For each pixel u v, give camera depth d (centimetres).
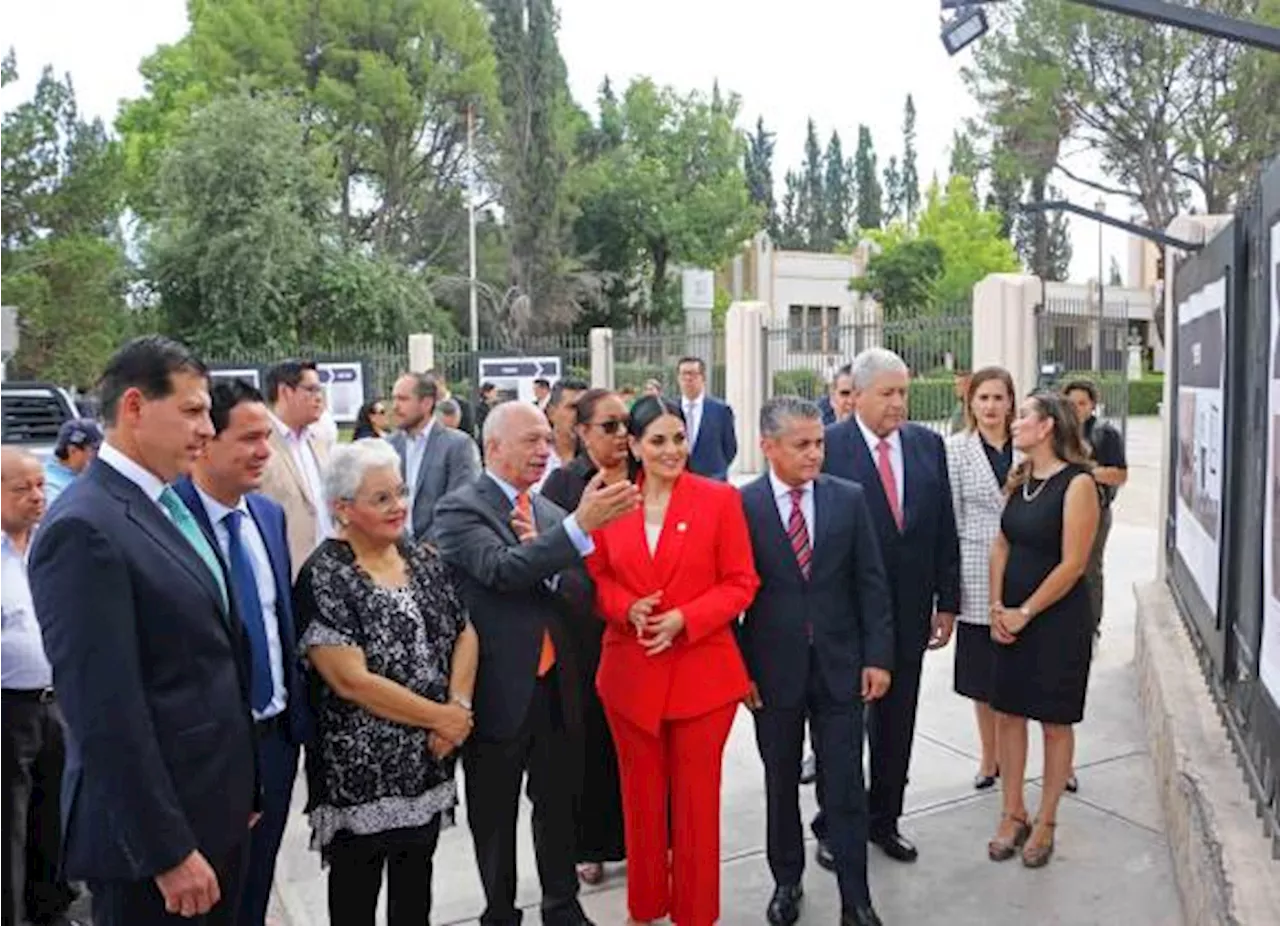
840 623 393
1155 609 640
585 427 409
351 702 312
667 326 4203
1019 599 433
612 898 428
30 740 401
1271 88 2948
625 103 4775
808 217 8775
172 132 3453
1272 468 329
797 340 1603
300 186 2834
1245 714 376
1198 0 2922
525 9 3975
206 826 254
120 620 239
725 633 378
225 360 2478
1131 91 3078
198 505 297
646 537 374
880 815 450
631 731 379
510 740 360
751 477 1614
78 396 1975
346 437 1487
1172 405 643
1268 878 315
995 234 4794
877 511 438
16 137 2575
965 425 521
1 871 395
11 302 2438
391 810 313
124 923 252
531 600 366
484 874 368
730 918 407
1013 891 418
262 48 3656
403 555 334
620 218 4403
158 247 2742
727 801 520
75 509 242
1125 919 395
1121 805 495
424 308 3014
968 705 652
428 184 4044
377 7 3781
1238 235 395
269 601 313
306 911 426
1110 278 6056
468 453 646
